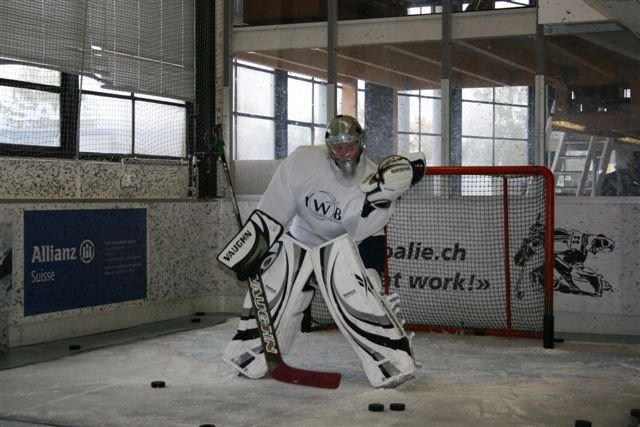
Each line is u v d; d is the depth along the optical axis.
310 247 4.73
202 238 7.56
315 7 7.47
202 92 7.80
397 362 4.45
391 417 3.86
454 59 7.00
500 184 6.85
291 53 7.59
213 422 3.77
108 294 6.53
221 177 7.90
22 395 4.32
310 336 6.30
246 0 7.76
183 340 6.07
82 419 3.82
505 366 5.16
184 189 7.68
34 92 6.24
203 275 7.59
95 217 6.39
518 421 3.79
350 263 4.56
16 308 5.77
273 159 7.70
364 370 4.68
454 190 6.97
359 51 7.33
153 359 5.33
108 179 6.89
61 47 6.34
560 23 6.56
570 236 6.62
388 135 7.23
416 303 6.98
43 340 5.99
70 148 6.55
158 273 7.04
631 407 4.07
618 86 6.52
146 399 4.22
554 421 3.80
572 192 6.68
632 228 6.44
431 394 4.35
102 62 6.75
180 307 7.32
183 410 3.99
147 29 7.19
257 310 4.60
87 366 5.11
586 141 6.61
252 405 4.11
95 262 6.40
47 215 5.98
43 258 5.96
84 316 6.33
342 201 4.56
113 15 6.84
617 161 6.53
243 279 4.64
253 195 7.75
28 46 6.09
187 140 7.74
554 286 6.66
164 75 7.40
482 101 6.93
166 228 7.12
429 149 7.09
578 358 5.46
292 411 3.98
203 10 7.77
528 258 6.66
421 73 7.11
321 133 7.47
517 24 6.78
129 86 7.03
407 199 6.97
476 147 6.96
